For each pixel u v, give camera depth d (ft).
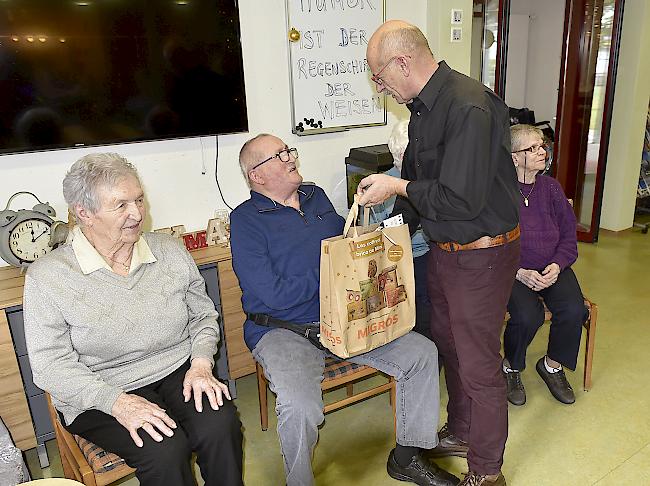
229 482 5.00
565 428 6.98
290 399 5.30
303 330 6.06
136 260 5.18
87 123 7.02
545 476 6.16
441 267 5.53
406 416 5.90
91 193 4.75
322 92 9.01
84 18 6.72
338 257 5.19
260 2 8.16
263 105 8.60
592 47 13.58
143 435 4.64
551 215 7.60
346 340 5.37
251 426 7.33
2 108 6.51
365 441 6.93
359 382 8.36
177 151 8.03
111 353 5.11
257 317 6.24
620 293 10.87
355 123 9.47
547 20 18.52
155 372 5.33
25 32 6.44
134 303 5.12
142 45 7.14
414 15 9.82
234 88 7.96
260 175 6.17
